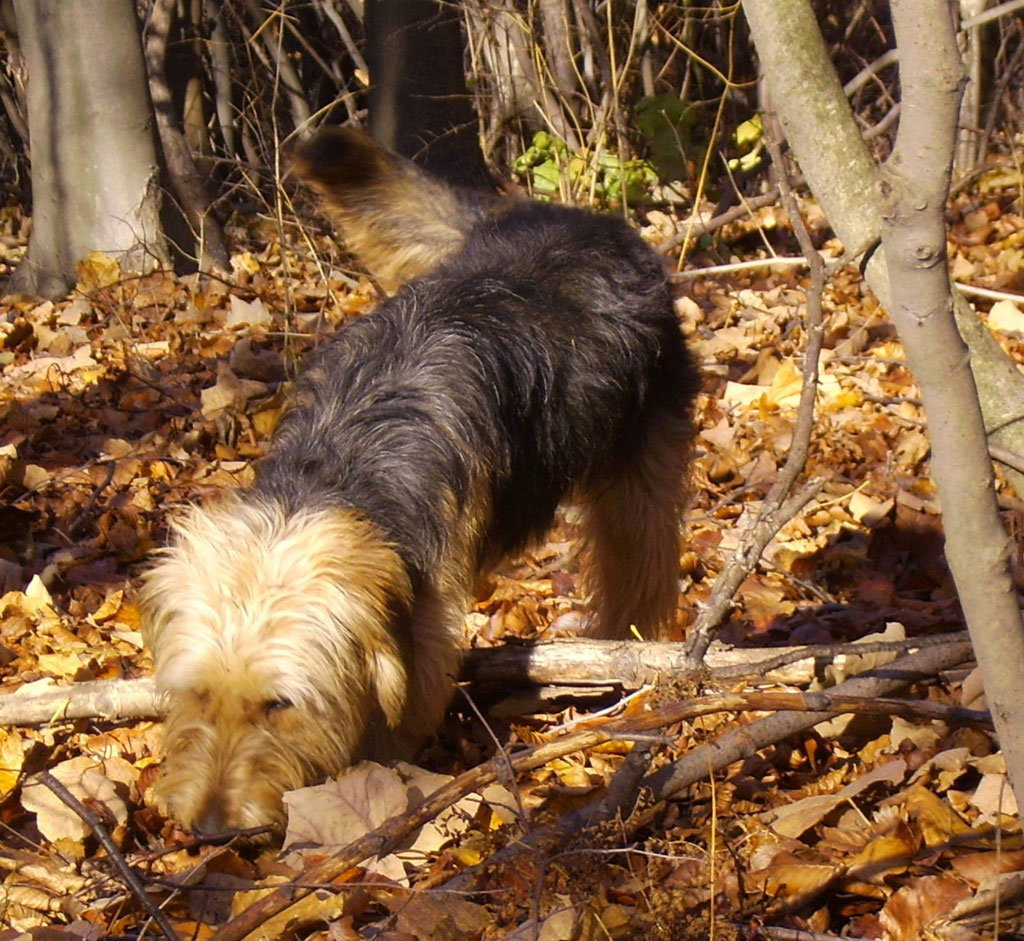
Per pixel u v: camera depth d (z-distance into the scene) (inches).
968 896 68.4
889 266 57.9
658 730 73.7
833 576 97.9
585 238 90.6
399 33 132.0
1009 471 70.9
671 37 133.3
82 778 76.2
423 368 80.5
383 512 77.0
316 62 192.4
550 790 75.3
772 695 70.8
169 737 73.4
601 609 94.2
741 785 76.3
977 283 137.5
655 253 93.7
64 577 94.3
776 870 69.4
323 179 95.1
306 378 83.4
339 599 72.8
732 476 108.1
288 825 71.3
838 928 69.1
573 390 85.4
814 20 67.4
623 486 91.3
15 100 181.8
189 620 72.6
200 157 144.4
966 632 78.8
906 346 58.4
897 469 107.7
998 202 162.2
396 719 74.4
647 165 151.9
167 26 147.3
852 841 71.7
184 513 96.7
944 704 74.2
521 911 67.2
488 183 140.1
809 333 68.7
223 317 128.5
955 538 59.4
